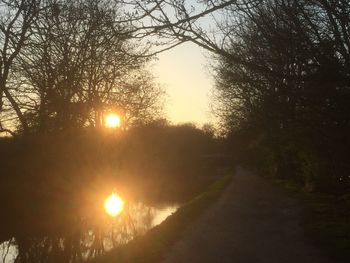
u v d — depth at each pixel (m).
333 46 9.30
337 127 11.81
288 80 9.59
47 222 29.16
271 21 9.41
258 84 10.91
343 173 24.91
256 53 9.80
